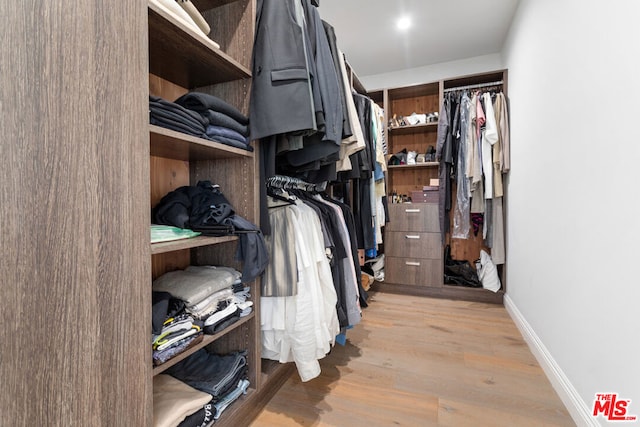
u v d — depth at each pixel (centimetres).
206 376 111
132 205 71
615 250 96
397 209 286
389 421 119
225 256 128
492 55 289
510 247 237
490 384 143
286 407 128
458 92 277
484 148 244
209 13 125
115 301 67
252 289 121
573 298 125
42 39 57
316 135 129
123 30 69
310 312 122
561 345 135
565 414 122
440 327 210
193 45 96
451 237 295
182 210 105
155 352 80
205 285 103
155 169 120
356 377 149
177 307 93
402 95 310
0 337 53
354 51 284
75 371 61
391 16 230
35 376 56
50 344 58
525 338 188
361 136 160
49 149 58
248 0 118
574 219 125
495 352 173
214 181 128
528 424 117
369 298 275
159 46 97
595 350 107
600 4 108
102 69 65
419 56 294
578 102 124
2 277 53
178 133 87
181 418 89
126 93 70
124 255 69
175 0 97
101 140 65
